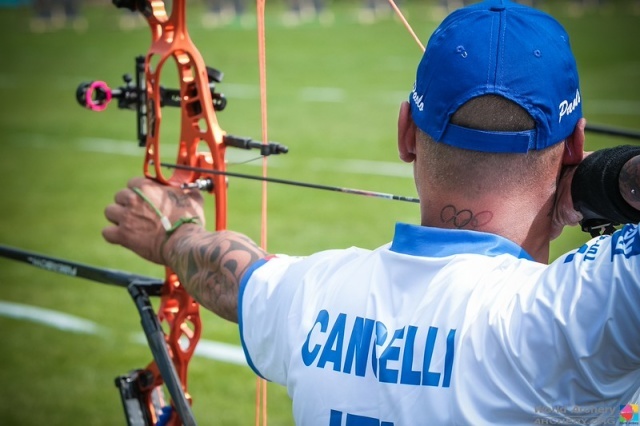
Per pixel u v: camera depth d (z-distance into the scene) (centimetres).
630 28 5700
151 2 527
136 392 552
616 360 313
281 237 1923
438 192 355
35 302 1592
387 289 353
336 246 1867
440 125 344
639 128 2872
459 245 349
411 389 333
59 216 2148
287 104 3534
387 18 6744
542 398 318
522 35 341
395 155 2669
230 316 419
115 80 4112
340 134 2969
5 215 2166
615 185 366
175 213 488
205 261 432
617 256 314
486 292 334
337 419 347
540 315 319
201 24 6544
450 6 7044
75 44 5406
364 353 346
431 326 336
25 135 3080
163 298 553
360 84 3969
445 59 344
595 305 311
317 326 361
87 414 1213
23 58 4884
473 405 322
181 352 556
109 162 2692
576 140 363
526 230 356
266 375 393
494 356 323
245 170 2502
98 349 1409
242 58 4769
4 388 1288
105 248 1894
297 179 2411
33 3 6462
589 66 4197
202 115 523
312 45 5328
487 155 342
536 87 335
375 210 2108
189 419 473
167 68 3875
